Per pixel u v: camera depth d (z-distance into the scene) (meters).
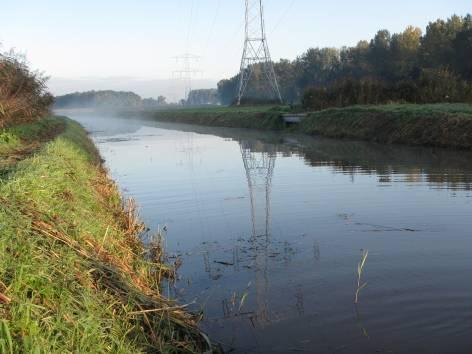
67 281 5.28
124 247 8.34
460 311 6.44
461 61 63.19
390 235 9.95
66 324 4.55
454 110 26.78
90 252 6.72
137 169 21.50
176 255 9.36
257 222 11.44
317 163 20.89
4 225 5.51
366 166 19.19
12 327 4.11
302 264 8.52
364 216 11.49
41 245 5.89
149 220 12.08
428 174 16.48
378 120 30.58
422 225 10.51
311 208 12.52
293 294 7.28
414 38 77.19
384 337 5.91
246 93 108.75
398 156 21.72
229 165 21.70
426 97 37.28
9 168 10.11
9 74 22.39
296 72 115.94
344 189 14.71
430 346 5.63
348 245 9.45
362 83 41.44
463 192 13.39
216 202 13.80
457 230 10.05
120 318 5.37
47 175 8.66
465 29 63.47
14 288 4.56
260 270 8.34
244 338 6.09
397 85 39.97
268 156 24.42
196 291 7.60
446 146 23.89
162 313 5.83
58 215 7.12
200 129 54.00
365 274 7.90
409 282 7.47
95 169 16.20
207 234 10.66
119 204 12.49
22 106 23.08
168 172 20.19
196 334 5.93
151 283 7.70
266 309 6.84
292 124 44.03
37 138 22.27
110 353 4.63
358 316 6.48
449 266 8.08
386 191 14.06
